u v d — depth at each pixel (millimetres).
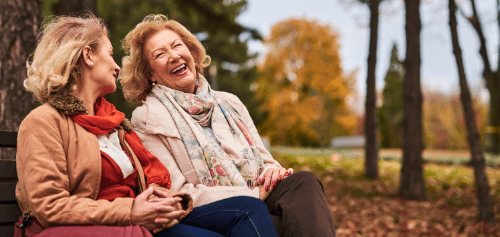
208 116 2148
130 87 2273
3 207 1590
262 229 1519
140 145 1788
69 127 1456
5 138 1653
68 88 1529
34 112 1401
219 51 21141
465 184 8703
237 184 1940
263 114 30484
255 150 2191
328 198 6930
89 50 1604
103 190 1509
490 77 16594
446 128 34875
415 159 7191
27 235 1375
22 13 3039
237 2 19625
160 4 15414
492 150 17109
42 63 1511
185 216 1631
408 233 5008
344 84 28656
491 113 17219
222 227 1572
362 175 9375
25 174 1314
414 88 7277
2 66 2965
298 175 1874
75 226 1292
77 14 3822
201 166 1966
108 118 1589
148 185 1715
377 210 6129
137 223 1360
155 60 2154
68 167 1415
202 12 12094
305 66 28422
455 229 5191
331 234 1573
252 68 28297
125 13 16125
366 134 9430
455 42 5633
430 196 7363
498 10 11742
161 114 2041
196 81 2301
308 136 32375
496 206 6582
